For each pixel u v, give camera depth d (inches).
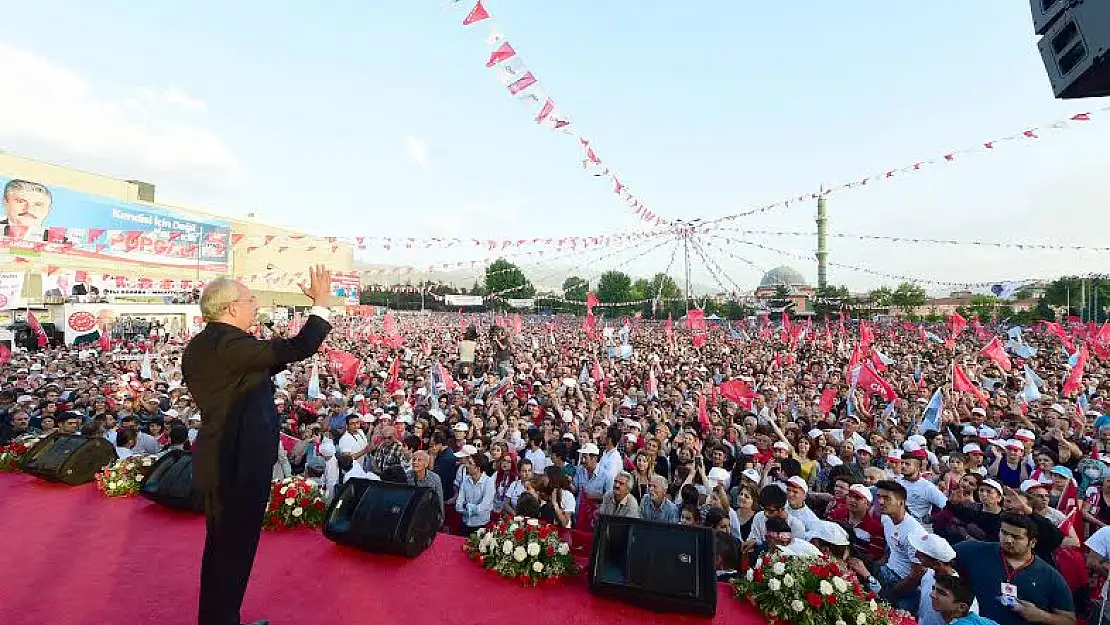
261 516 109.5
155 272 1930.4
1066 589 182.4
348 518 164.1
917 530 221.1
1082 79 119.3
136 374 739.4
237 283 112.0
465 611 130.0
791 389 645.9
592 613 131.2
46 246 1334.9
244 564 107.9
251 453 105.7
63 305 1245.1
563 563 146.9
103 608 125.6
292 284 2154.3
